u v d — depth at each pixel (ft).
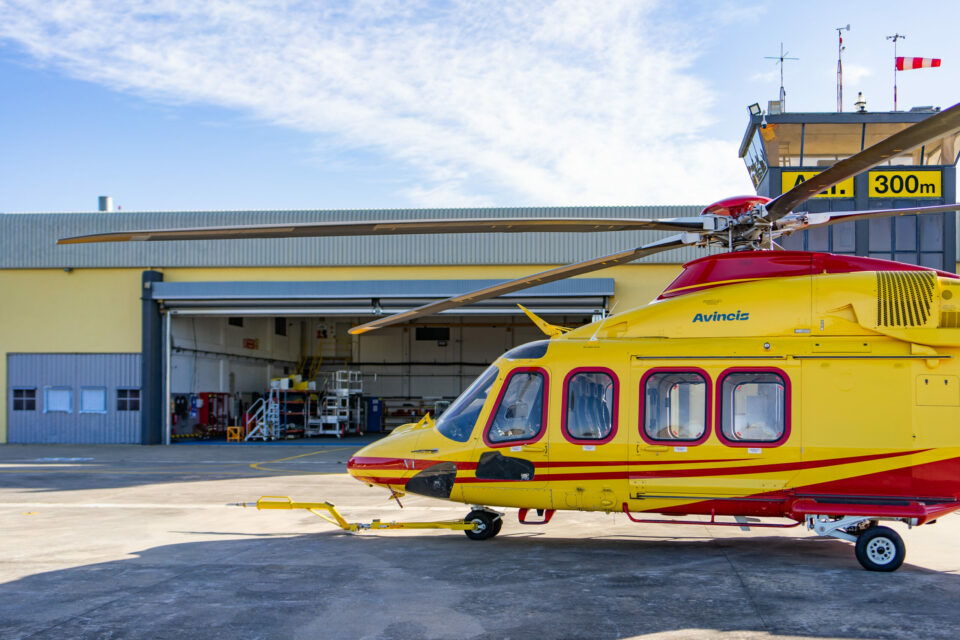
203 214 88.79
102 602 20.26
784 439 24.73
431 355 128.47
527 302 84.43
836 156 76.13
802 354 25.12
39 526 32.65
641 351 26.55
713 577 22.81
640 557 25.88
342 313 86.63
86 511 36.99
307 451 79.30
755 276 26.40
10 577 23.11
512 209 85.15
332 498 41.55
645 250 27.35
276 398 104.68
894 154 18.67
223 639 17.19
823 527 24.54
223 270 88.58
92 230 90.07
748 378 25.40
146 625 18.22
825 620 18.37
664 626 17.89
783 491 24.70
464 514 35.53
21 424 90.22
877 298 24.71
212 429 99.81
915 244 74.64
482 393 28.53
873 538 23.76
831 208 75.72
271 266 87.86
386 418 122.83
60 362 90.07
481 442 27.68
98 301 89.97
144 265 89.51
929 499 23.89
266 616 18.90
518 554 26.50
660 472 25.59
